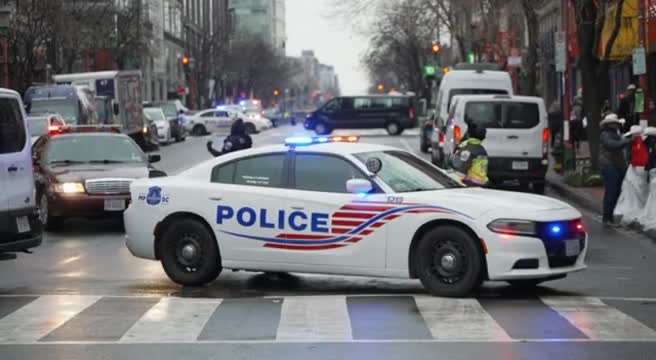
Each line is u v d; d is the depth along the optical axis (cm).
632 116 2833
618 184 1983
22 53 4753
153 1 8981
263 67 12888
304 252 1248
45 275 1442
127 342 985
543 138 2614
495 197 1218
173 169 3609
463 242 1180
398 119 6166
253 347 956
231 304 1191
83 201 1928
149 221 1326
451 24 5672
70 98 3925
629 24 3092
